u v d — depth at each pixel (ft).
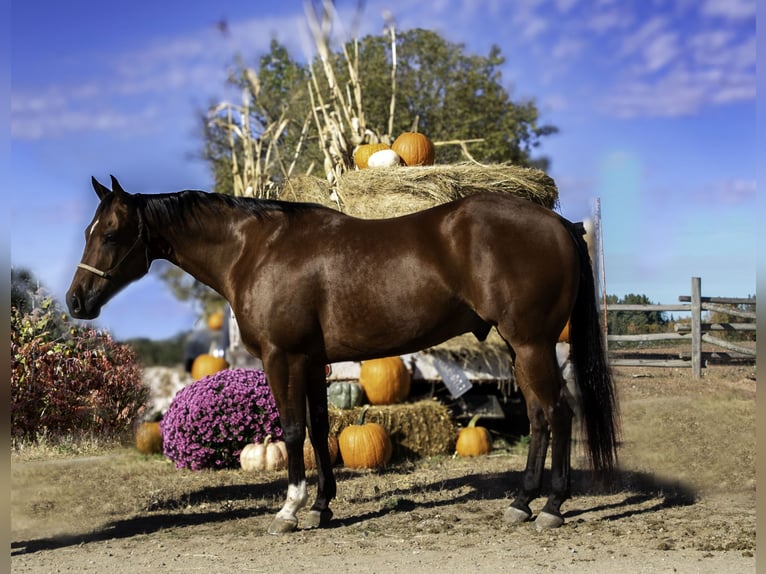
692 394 27.27
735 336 30.48
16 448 19.21
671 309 30.17
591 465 15.96
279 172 44.73
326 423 17.04
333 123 30.01
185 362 55.36
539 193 25.02
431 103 63.00
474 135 62.64
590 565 12.76
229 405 24.77
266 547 14.80
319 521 16.49
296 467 16.21
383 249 15.61
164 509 18.94
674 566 12.57
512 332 15.05
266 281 15.93
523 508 16.21
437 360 27.68
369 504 19.01
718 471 20.89
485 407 28.71
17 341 19.07
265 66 64.39
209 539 15.66
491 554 13.71
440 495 19.90
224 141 55.47
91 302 16.28
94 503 19.31
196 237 16.76
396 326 15.51
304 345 15.96
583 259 15.89
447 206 15.75
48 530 16.69
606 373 15.89
